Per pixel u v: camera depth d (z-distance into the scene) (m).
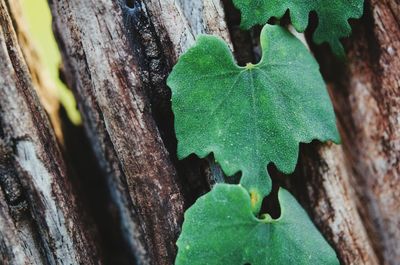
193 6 0.21
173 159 0.21
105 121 0.21
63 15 0.21
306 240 0.21
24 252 0.21
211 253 0.20
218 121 0.20
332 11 0.21
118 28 0.21
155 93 0.21
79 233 0.21
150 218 0.21
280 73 0.21
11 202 0.21
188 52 0.20
